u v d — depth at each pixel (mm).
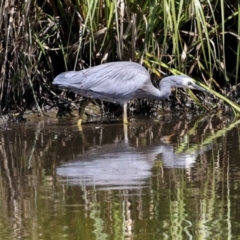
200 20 11953
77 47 12781
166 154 9602
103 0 12609
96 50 13094
